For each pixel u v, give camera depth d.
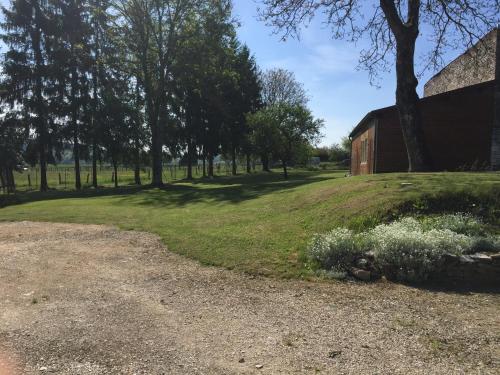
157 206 17.86
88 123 32.72
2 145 31.34
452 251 6.79
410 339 4.46
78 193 27.30
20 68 30.64
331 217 9.73
